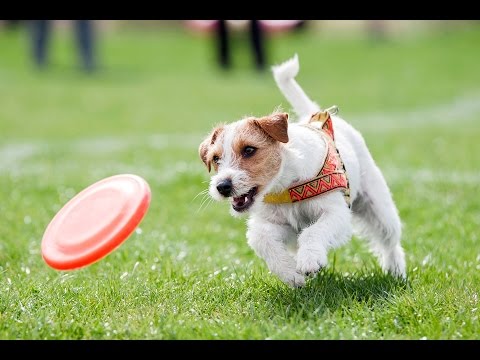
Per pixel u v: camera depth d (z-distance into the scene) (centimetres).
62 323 741
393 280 871
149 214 1377
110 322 752
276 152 786
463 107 3684
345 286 841
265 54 4988
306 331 706
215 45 5225
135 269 949
